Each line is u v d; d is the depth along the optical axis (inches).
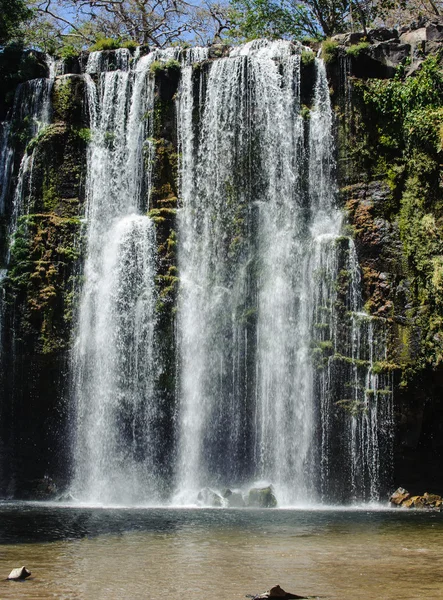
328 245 1000.9
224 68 1104.8
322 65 1092.5
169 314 1006.4
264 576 409.4
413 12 1614.2
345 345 962.7
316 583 392.2
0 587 376.2
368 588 380.2
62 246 1051.9
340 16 1647.4
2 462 1013.2
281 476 957.8
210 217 1069.8
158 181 1087.0
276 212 1059.3
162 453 984.9
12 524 644.1
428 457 979.3
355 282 989.8
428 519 717.3
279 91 1094.4
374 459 932.0
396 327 964.6
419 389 951.6
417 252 978.1
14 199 1103.6
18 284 1019.3
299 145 1075.3
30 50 1243.8
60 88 1136.2
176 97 1115.9
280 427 968.3
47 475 1002.1
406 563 452.8
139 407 992.2
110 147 1120.8
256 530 610.2
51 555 471.8
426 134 1005.8
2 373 1010.7
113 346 1015.0
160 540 543.5
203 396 995.3
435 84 1045.2
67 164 1103.6
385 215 1018.1
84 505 890.1
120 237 1047.6
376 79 1064.8
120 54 1221.7
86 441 997.2
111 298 1033.5
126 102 1135.6
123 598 355.9
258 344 1000.9
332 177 1058.7
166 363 993.5
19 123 1152.8
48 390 1011.9
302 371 967.6
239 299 1024.9
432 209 990.4
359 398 940.6
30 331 1008.2
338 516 740.7
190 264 1053.2
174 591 371.9
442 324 941.2
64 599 351.6
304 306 997.8
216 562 450.9
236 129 1087.6
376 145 1047.6
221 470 979.3
